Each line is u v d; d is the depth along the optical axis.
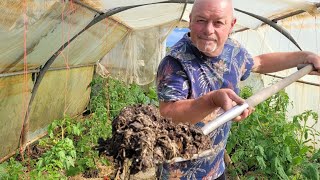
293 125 6.25
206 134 2.00
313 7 5.17
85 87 9.94
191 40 2.47
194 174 2.76
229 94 2.08
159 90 2.40
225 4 2.32
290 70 8.03
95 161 6.37
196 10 2.34
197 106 2.15
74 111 9.63
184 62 2.43
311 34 6.51
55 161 4.90
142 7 6.82
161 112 2.30
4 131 6.04
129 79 11.17
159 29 10.45
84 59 8.62
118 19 7.79
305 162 5.80
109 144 1.86
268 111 6.99
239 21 7.37
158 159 1.81
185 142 1.92
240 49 2.79
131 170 1.79
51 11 4.46
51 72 7.41
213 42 2.35
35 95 6.85
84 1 4.99
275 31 7.70
